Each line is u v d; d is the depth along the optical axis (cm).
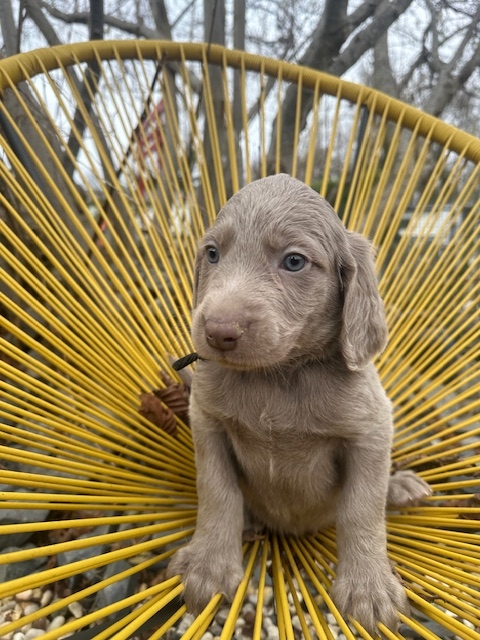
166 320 45
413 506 33
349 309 25
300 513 30
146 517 28
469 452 42
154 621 25
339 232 25
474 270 51
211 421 27
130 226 59
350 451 26
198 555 25
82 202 43
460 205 50
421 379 42
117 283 42
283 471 27
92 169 45
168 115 51
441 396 40
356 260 26
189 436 37
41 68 44
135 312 42
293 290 23
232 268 23
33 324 34
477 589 27
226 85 49
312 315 24
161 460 34
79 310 39
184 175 51
